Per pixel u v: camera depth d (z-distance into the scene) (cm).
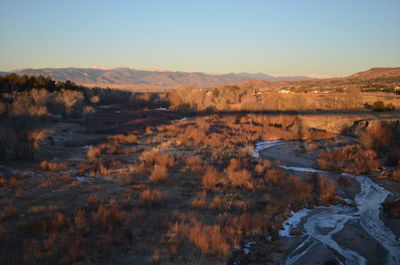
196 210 1340
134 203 1410
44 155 2423
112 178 1838
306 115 4788
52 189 1568
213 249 945
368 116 4266
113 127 4534
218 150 2897
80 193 1525
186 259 905
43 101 4928
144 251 946
